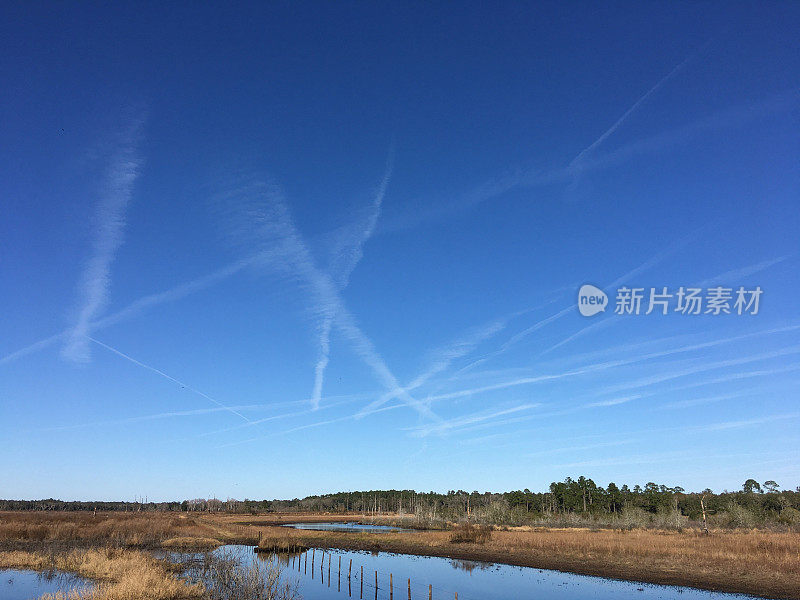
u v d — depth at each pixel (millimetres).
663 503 132750
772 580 35125
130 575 28453
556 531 84750
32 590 29766
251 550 57625
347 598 31828
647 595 32562
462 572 43188
